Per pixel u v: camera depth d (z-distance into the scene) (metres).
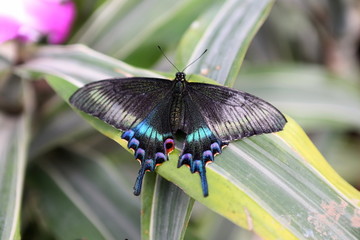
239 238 0.62
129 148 0.51
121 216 0.58
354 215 0.49
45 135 0.61
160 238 0.50
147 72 0.55
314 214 0.49
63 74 0.55
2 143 0.58
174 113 0.53
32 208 0.61
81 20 0.64
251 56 0.72
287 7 0.71
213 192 0.49
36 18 0.57
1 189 0.55
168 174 0.50
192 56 0.55
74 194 0.59
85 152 0.62
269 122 0.51
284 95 0.64
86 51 0.57
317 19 0.69
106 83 0.53
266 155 0.51
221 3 0.58
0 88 0.60
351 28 0.70
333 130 0.69
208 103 0.53
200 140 0.52
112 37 0.62
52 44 0.62
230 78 0.54
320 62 0.72
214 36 0.56
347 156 0.71
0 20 0.56
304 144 0.51
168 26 0.61
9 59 0.59
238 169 0.50
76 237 0.57
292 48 0.72
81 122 0.61
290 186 0.50
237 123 0.52
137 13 0.62
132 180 0.67
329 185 0.50
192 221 0.65
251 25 0.56
